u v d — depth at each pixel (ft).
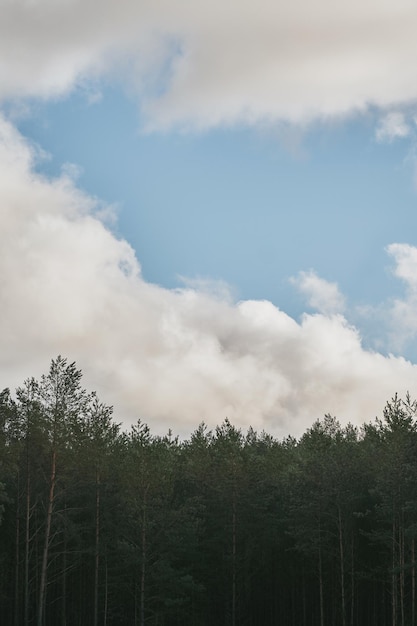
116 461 169.68
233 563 178.40
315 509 171.32
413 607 149.89
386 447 163.94
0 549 178.19
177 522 166.61
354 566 177.06
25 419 155.84
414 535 145.79
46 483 159.53
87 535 176.45
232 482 184.44
